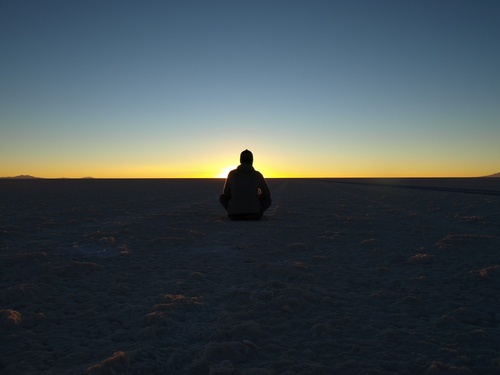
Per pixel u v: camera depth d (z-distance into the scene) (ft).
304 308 15.92
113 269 22.33
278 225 38.68
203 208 58.44
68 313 15.72
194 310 15.75
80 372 10.82
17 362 11.63
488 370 11.08
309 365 11.27
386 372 10.99
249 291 17.81
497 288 18.66
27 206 60.95
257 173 42.55
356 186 149.59
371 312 15.62
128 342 12.94
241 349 12.23
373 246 28.50
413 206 59.72
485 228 36.37
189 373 11.00
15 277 20.43
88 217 45.85
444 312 15.64
